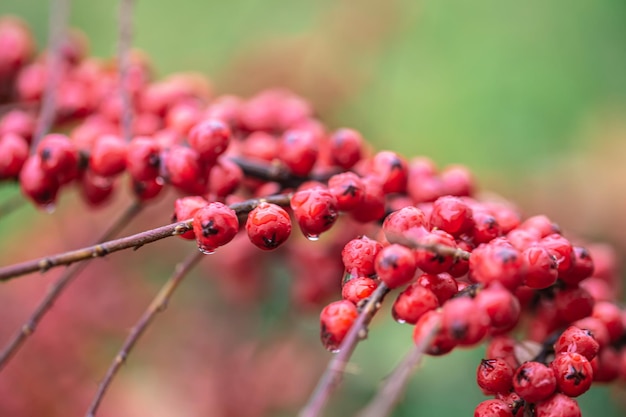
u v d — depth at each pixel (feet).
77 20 1.73
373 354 1.37
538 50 1.57
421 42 1.58
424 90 1.54
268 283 1.39
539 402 0.84
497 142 1.50
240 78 1.60
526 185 1.47
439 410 1.34
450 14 1.59
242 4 1.67
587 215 1.45
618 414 1.34
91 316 1.38
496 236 0.88
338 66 1.57
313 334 1.41
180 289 1.45
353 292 0.84
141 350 1.40
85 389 1.34
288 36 1.61
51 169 1.00
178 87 1.17
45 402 1.31
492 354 0.91
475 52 1.56
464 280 0.98
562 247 0.88
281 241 0.86
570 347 0.86
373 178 0.95
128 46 1.08
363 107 1.55
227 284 1.40
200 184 0.97
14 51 1.25
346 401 1.34
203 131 0.95
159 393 1.36
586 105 1.54
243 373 1.38
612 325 0.96
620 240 1.44
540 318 0.94
